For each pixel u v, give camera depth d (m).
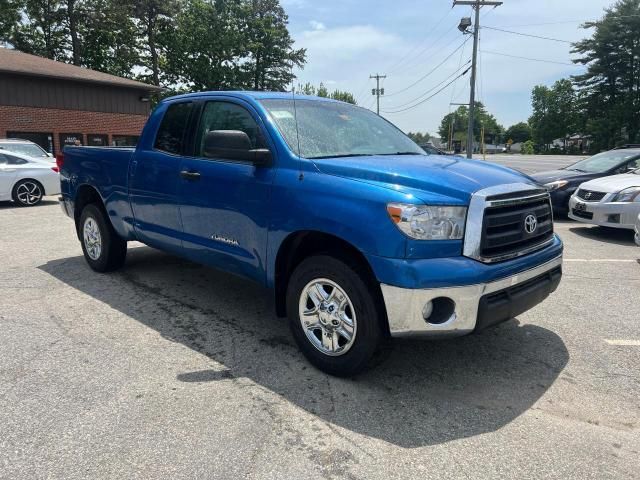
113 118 24.64
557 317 4.71
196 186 4.27
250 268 3.93
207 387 3.31
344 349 3.35
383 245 3.01
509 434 2.85
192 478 2.43
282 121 3.92
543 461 2.60
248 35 50.97
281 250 3.64
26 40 38.75
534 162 30.14
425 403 3.17
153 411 3.01
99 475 2.44
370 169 3.32
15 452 2.60
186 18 46.22
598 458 2.63
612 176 9.14
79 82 22.98
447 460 2.60
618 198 8.31
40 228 9.11
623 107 62.06
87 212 5.92
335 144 3.99
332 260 3.32
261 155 3.66
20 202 12.53
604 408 3.14
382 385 3.39
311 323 3.55
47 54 39.34
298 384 3.38
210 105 4.40
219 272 6.06
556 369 3.66
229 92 4.30
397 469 2.52
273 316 4.66
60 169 6.32
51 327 4.30
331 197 3.29
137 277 5.80
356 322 3.25
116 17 39.16
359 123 4.54
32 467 2.49
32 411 2.98
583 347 4.05
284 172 3.61
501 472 2.51
